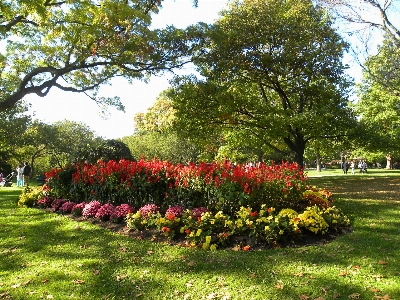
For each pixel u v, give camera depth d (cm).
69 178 969
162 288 406
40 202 958
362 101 2811
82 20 1068
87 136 3850
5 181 2275
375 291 378
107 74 1402
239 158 2536
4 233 689
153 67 1280
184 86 1558
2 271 478
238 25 1622
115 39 1121
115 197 827
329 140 2067
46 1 1011
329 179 2148
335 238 595
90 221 745
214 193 672
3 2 992
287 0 1764
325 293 379
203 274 441
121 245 570
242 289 395
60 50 1285
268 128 1581
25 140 3225
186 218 618
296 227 564
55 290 408
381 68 1478
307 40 1627
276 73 1675
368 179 2022
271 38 1670
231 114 1638
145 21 1084
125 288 408
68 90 1213
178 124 1780
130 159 1251
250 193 652
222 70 1638
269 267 457
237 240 558
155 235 605
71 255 532
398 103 2364
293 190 744
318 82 1700
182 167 797
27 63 1344
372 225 679
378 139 1758
